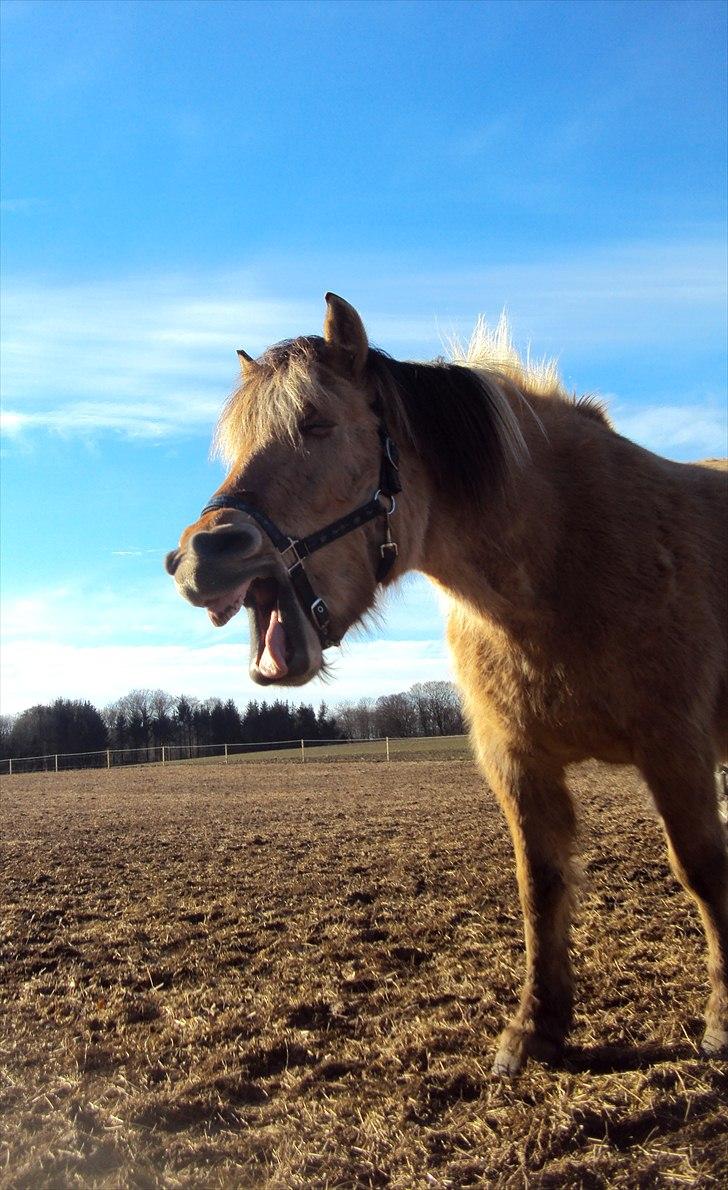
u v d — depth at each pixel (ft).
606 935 15.10
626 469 11.39
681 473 12.38
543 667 10.41
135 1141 9.05
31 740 207.82
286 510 9.11
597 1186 7.75
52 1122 9.53
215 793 54.85
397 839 27.58
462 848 24.66
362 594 9.67
